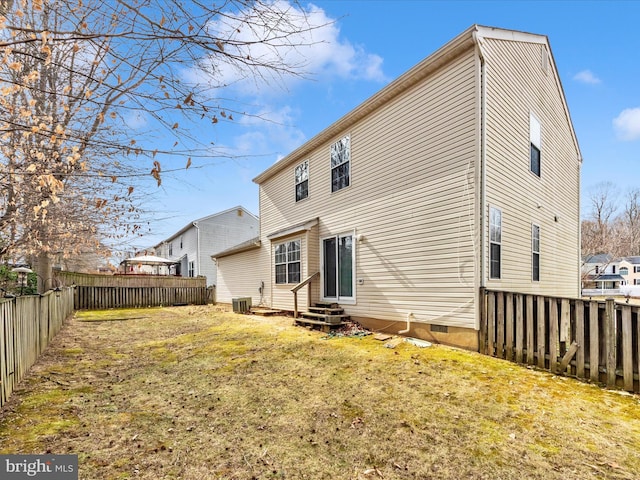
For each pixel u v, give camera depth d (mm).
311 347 6840
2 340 3850
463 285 6480
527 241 8219
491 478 2598
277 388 4594
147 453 2947
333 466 2770
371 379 4871
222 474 2652
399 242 7871
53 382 4828
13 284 8453
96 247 5555
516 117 7867
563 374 5031
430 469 2719
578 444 3088
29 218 4562
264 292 13844
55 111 3793
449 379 4801
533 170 8719
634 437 3217
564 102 10859
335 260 9961
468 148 6477
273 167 13055
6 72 3227
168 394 4422
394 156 8094
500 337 5871
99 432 3324
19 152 3723
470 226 6398
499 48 7219
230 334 8641
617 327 4590
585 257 36875
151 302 17469
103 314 13820
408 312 7570
